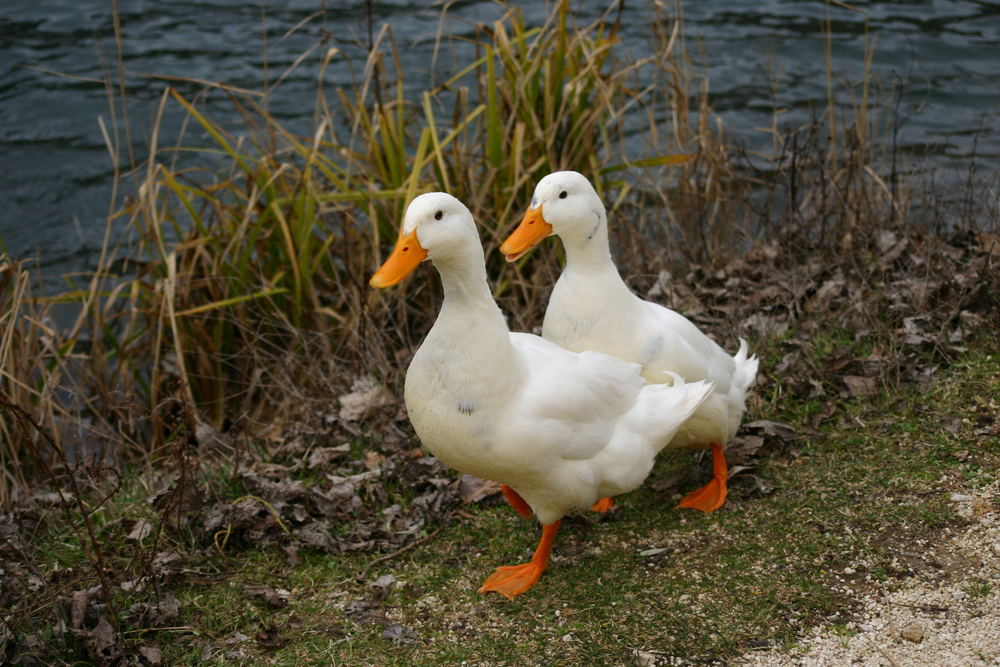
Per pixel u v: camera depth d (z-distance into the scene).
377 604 3.47
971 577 3.36
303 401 5.19
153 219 5.72
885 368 4.62
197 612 3.45
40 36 10.02
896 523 3.68
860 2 10.41
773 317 5.27
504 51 6.20
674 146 6.71
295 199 5.91
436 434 3.35
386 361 5.20
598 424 3.46
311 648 3.25
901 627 3.16
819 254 5.88
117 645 3.18
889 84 8.63
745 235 6.32
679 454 4.40
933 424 4.27
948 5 10.24
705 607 3.33
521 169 6.11
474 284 3.22
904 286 5.32
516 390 3.30
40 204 7.69
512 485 3.51
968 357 4.71
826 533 3.67
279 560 3.73
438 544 3.83
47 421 4.90
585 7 9.98
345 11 10.48
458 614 3.42
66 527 3.98
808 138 6.34
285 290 5.77
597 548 3.77
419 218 3.16
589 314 3.83
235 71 9.32
